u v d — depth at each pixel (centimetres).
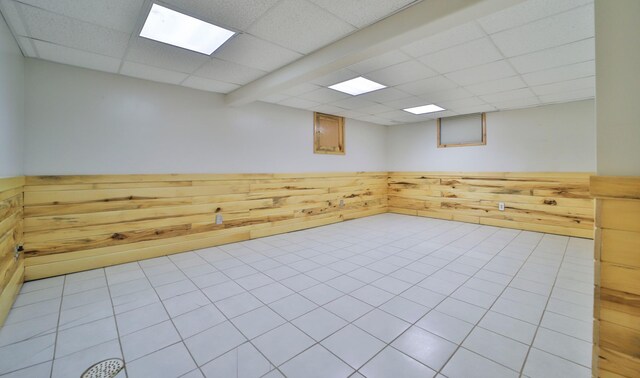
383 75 362
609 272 126
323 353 190
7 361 181
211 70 348
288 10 225
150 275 324
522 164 554
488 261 372
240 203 473
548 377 168
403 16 228
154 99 388
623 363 124
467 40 270
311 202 580
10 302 245
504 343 201
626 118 122
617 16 123
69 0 208
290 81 334
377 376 169
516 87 413
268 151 514
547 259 379
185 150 416
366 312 243
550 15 228
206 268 347
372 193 722
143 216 379
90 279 312
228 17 234
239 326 222
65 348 195
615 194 123
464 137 628
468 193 623
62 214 324
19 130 287
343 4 218
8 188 237
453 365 178
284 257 390
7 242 241
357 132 689
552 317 234
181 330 216
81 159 338
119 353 190
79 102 335
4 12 222
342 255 399
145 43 276
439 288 290
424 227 580
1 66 234
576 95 456
